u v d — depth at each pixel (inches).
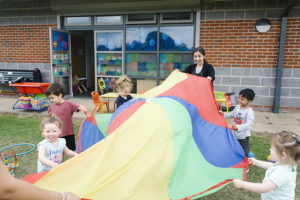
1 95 413.7
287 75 307.4
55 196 43.6
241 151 115.3
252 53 310.7
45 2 369.4
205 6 316.2
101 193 81.3
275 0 294.8
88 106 341.7
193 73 192.2
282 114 304.0
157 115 106.8
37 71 371.9
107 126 136.0
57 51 361.7
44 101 317.4
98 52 370.6
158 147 94.8
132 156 90.6
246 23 307.0
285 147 79.6
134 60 356.8
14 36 391.2
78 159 90.7
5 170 38.1
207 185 93.9
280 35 295.1
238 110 155.8
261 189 81.9
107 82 374.6
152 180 86.6
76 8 355.3
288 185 81.7
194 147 105.9
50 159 112.5
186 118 112.4
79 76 490.6
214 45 320.5
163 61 345.1
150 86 356.8
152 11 333.7
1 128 244.2
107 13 352.2
